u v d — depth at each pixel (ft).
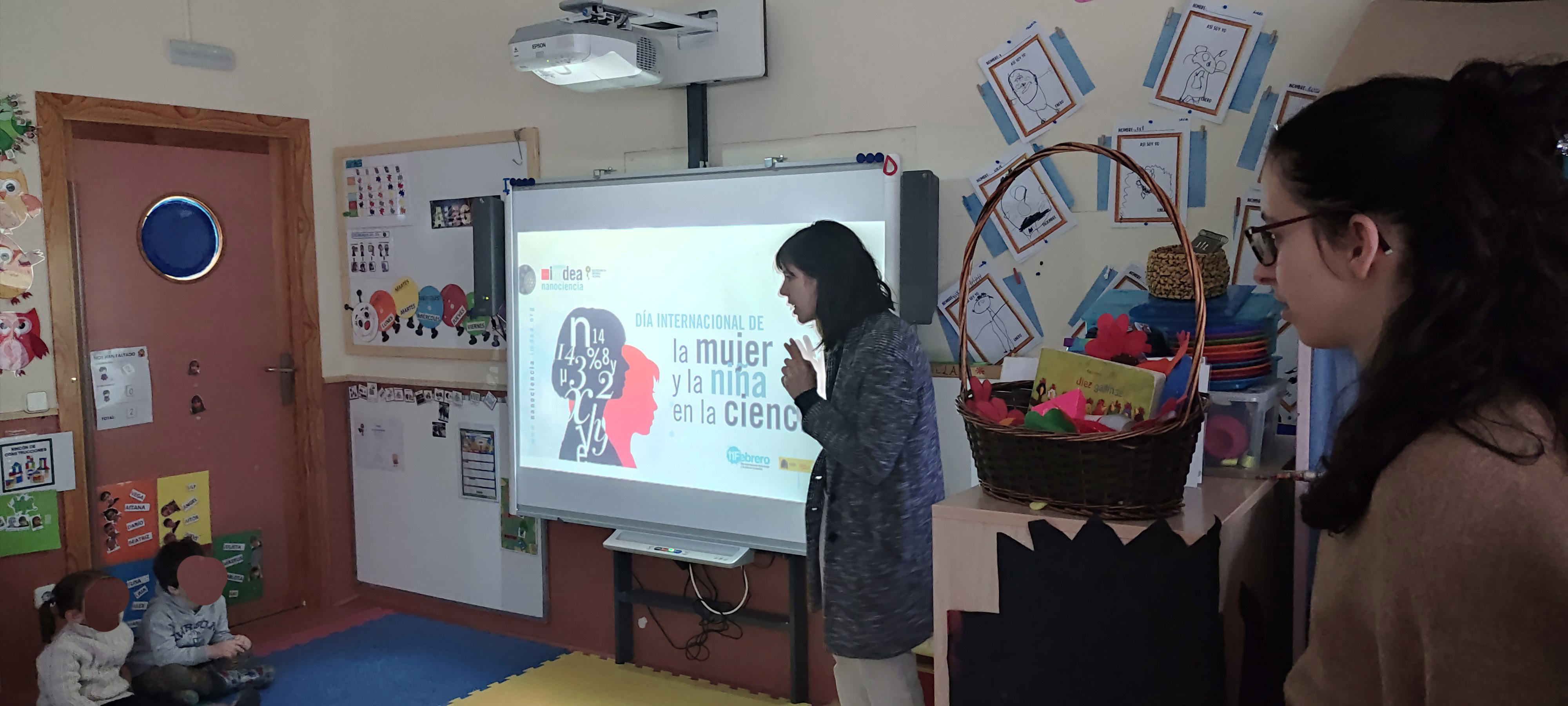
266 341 12.22
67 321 10.23
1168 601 3.99
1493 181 2.16
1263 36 7.21
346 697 10.02
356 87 12.38
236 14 11.55
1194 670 3.98
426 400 12.02
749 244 9.01
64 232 10.17
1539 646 1.91
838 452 6.44
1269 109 7.22
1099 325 5.04
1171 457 4.14
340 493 12.80
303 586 12.69
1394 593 2.12
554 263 10.28
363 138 12.41
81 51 10.26
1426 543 2.04
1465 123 2.23
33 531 10.02
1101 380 4.69
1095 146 4.52
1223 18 7.34
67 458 10.23
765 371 9.00
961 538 4.43
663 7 9.70
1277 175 2.64
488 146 11.23
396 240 12.09
